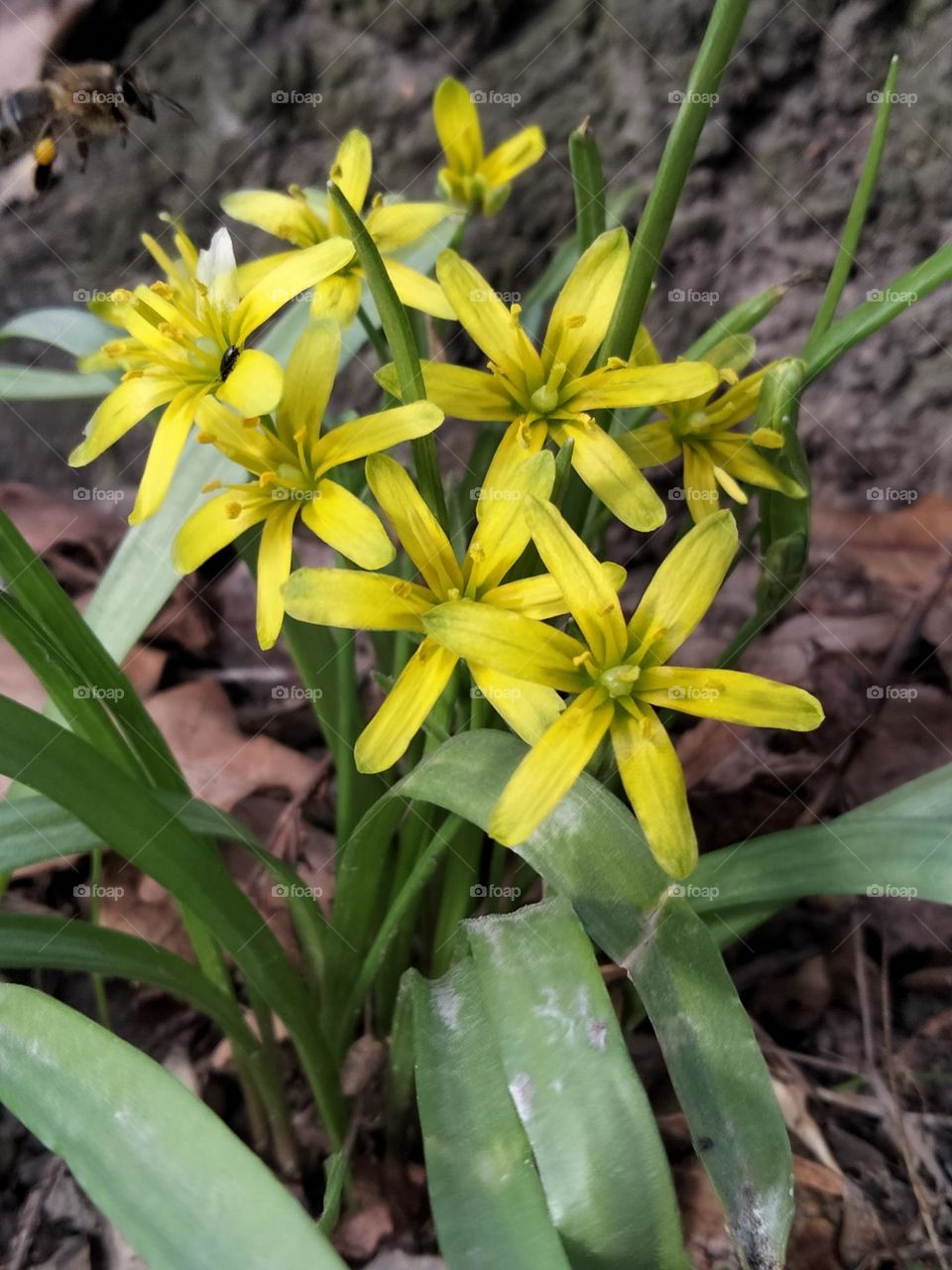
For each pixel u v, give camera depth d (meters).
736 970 0.12
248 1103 0.11
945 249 0.09
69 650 0.08
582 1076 0.07
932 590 0.14
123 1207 0.06
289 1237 0.06
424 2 0.16
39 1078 0.07
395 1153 0.10
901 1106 0.11
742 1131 0.07
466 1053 0.07
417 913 0.11
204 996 0.09
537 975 0.07
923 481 0.17
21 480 0.18
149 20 0.17
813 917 0.13
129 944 0.08
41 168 0.10
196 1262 0.06
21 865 0.08
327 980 0.10
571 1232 0.07
